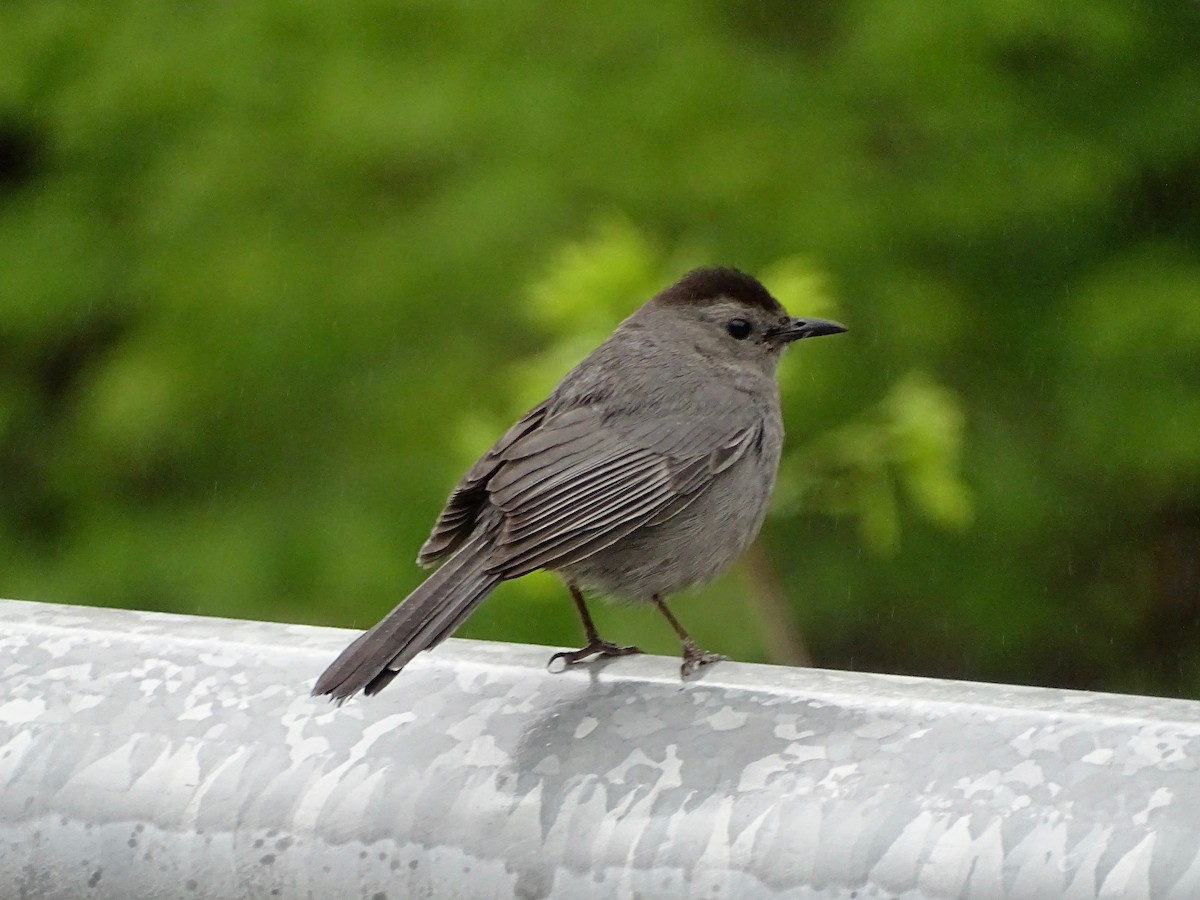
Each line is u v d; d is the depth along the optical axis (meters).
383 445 11.92
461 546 6.97
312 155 12.48
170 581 12.23
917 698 3.99
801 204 11.99
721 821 3.77
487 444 9.30
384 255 12.11
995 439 12.95
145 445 12.63
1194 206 13.34
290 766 4.03
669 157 12.15
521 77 12.48
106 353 13.84
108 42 13.47
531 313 10.12
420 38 12.84
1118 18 12.79
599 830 3.84
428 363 11.98
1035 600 13.33
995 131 12.58
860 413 10.37
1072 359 12.88
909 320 11.93
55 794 4.08
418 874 3.90
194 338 12.47
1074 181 12.51
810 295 9.09
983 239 12.67
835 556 12.93
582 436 7.49
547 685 4.25
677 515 7.72
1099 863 3.46
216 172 12.70
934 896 3.56
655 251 10.40
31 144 14.36
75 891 4.07
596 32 12.69
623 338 8.13
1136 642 14.36
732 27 12.91
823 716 3.97
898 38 12.58
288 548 11.91
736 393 8.09
